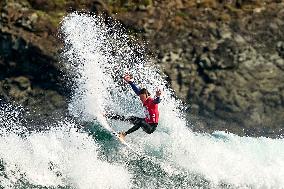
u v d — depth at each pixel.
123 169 43.84
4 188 39.19
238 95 66.56
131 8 66.50
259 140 52.09
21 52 64.88
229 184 44.84
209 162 46.72
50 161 42.69
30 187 39.84
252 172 46.09
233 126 66.62
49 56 64.50
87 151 44.09
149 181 43.25
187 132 52.41
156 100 46.12
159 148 47.56
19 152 42.97
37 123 65.19
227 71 66.56
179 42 66.31
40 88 66.06
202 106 66.44
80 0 66.44
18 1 65.56
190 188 43.44
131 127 49.12
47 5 65.88
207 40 66.56
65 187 40.84
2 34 64.69
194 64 66.50
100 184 41.91
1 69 65.62
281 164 47.97
